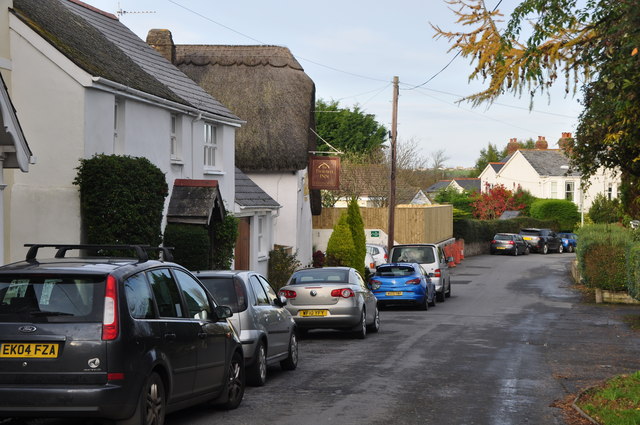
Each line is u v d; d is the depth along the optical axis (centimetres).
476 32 1184
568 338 1981
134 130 1952
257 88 3556
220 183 2589
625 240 3061
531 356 1644
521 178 9506
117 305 805
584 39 1202
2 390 784
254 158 3431
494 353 1691
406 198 6444
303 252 3747
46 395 780
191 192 2183
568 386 1276
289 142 3453
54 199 1691
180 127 2272
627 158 2077
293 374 1409
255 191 3017
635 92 1233
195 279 1039
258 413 1056
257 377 1262
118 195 1681
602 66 1226
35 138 1702
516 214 8156
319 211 4253
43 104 1702
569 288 3772
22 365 788
